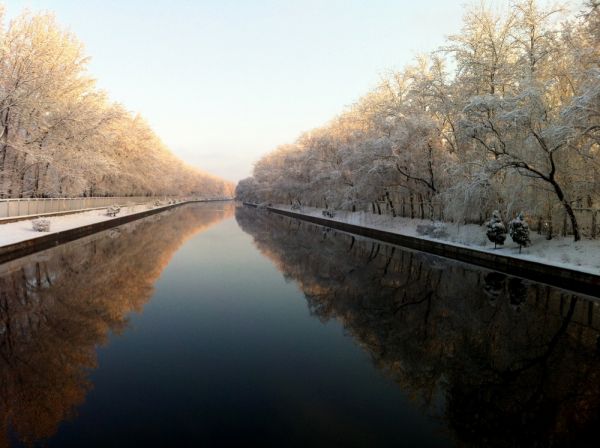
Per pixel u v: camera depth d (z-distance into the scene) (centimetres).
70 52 3098
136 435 507
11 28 2527
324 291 1372
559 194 1636
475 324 1012
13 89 2406
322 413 578
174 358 775
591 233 1675
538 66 1942
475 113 1747
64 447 477
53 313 1042
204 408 584
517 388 671
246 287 1420
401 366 758
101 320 1003
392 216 3472
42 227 2189
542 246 1744
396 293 1338
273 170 8250
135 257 1978
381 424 553
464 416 577
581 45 1655
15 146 2412
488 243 2002
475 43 2220
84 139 3106
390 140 2594
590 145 1509
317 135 5556
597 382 694
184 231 3412
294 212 6325
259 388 654
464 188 1875
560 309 1123
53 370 709
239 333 934
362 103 3938
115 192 5556
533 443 513
